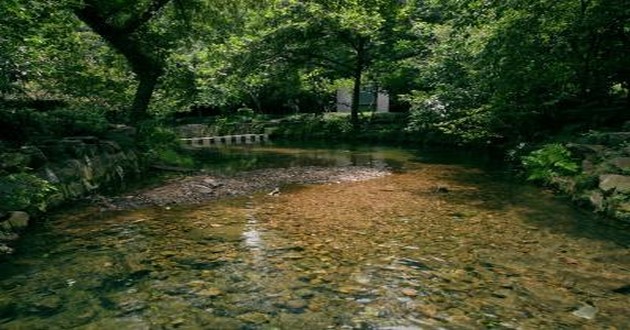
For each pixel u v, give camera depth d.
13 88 10.11
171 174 14.56
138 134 17.38
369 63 30.39
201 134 32.56
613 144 11.16
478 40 16.53
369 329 4.52
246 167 16.64
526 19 13.93
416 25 26.16
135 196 10.89
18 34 8.76
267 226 8.27
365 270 6.08
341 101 42.00
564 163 11.05
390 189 11.98
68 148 11.17
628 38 14.01
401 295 5.30
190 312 4.90
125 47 18.73
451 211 9.40
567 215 8.92
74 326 4.60
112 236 7.61
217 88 24.94
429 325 4.59
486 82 16.39
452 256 6.62
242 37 28.22
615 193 8.84
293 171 15.41
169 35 20.44
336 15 25.56
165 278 5.83
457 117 18.91
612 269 6.06
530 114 16.66
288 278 5.82
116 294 5.36
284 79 31.11
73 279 5.79
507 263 6.32
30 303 5.11
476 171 15.03
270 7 26.27
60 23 12.40
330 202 10.39
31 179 8.15
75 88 15.64
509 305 5.02
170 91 22.94
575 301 5.11
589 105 16.36
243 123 34.94
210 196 11.05
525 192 11.35
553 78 15.02
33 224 8.31
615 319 4.68
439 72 20.28
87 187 11.06
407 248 7.00
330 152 21.92
